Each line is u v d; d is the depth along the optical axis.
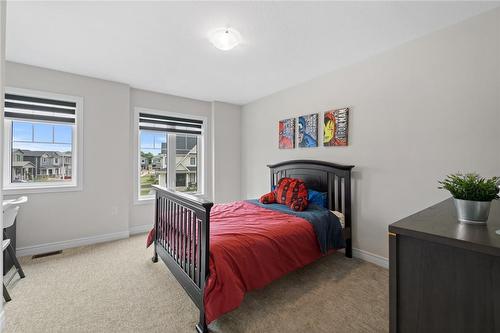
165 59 2.58
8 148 2.68
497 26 1.75
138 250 2.90
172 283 2.12
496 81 1.76
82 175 3.04
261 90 3.66
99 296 1.91
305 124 3.24
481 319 0.72
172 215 2.14
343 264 2.50
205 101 4.27
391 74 2.35
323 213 2.44
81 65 2.74
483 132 1.81
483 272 0.72
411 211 2.22
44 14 1.78
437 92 2.05
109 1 1.64
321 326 1.58
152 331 1.54
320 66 2.77
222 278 1.48
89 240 3.09
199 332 1.51
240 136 4.53
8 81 2.61
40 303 1.80
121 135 3.33
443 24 1.95
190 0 1.64
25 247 2.70
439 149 2.04
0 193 1.39
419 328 0.84
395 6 1.72
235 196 4.51
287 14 1.80
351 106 2.71
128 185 3.40
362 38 2.16
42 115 2.81
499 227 0.88
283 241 1.94
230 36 2.04
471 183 0.96
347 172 2.63
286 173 3.44
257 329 1.55
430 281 0.82
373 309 1.76
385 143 2.41
